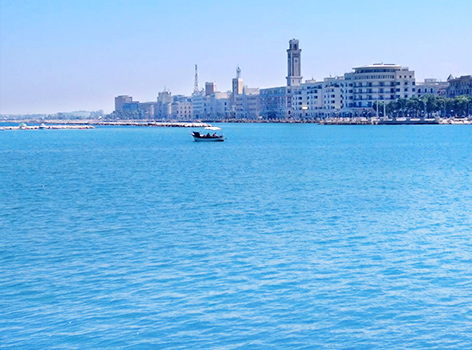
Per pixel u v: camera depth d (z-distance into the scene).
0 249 48.47
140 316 34.06
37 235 53.47
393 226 55.78
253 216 61.34
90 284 39.34
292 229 54.81
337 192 78.75
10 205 70.31
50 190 83.75
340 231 53.81
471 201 69.62
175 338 31.42
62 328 32.72
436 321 33.25
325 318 33.66
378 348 30.34
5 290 38.44
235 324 32.97
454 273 40.91
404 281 39.38
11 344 31.00
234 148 180.25
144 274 41.25
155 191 81.06
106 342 31.08
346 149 168.25
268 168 114.12
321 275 40.66
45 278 40.72
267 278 40.09
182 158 142.88
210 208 66.31
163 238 51.69
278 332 32.00
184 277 40.50
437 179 93.06
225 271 41.72
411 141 199.75
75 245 49.59
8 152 176.62
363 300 36.16
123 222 58.84
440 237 51.06
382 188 82.56
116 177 100.44
